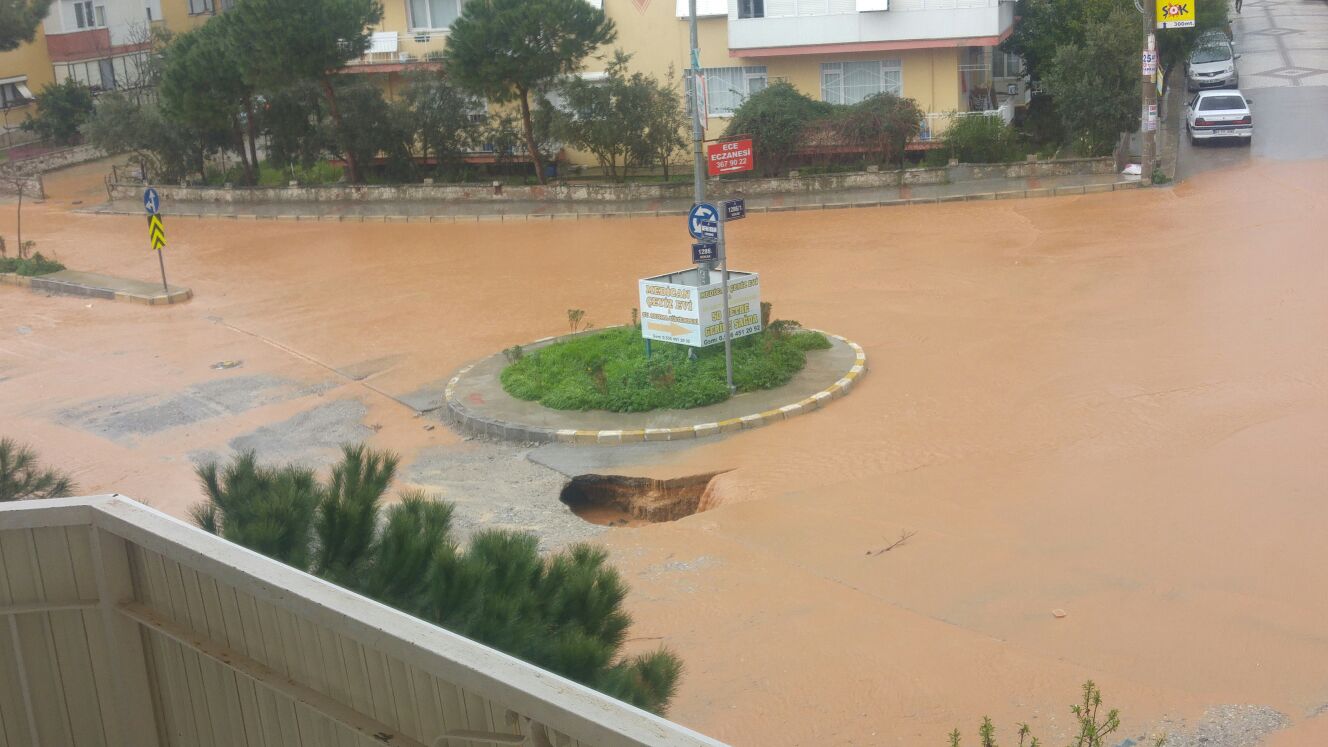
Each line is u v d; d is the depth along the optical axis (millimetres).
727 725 8297
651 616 10102
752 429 14992
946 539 11172
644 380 16375
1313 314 17328
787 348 17109
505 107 39750
